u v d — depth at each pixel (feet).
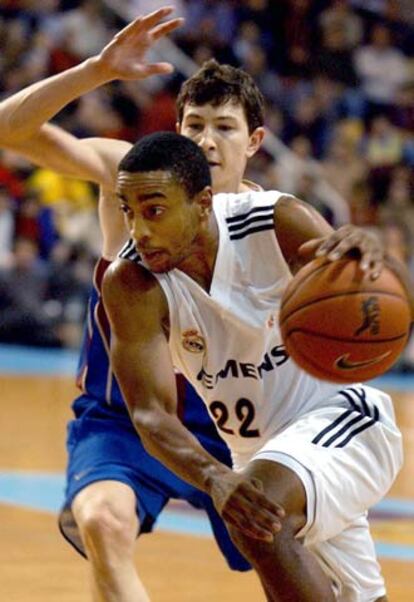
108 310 23.70
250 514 21.01
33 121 26.48
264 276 24.20
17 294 94.68
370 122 114.01
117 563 25.11
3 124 26.76
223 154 28.09
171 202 22.39
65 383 82.64
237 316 23.95
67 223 94.43
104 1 108.17
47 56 103.35
